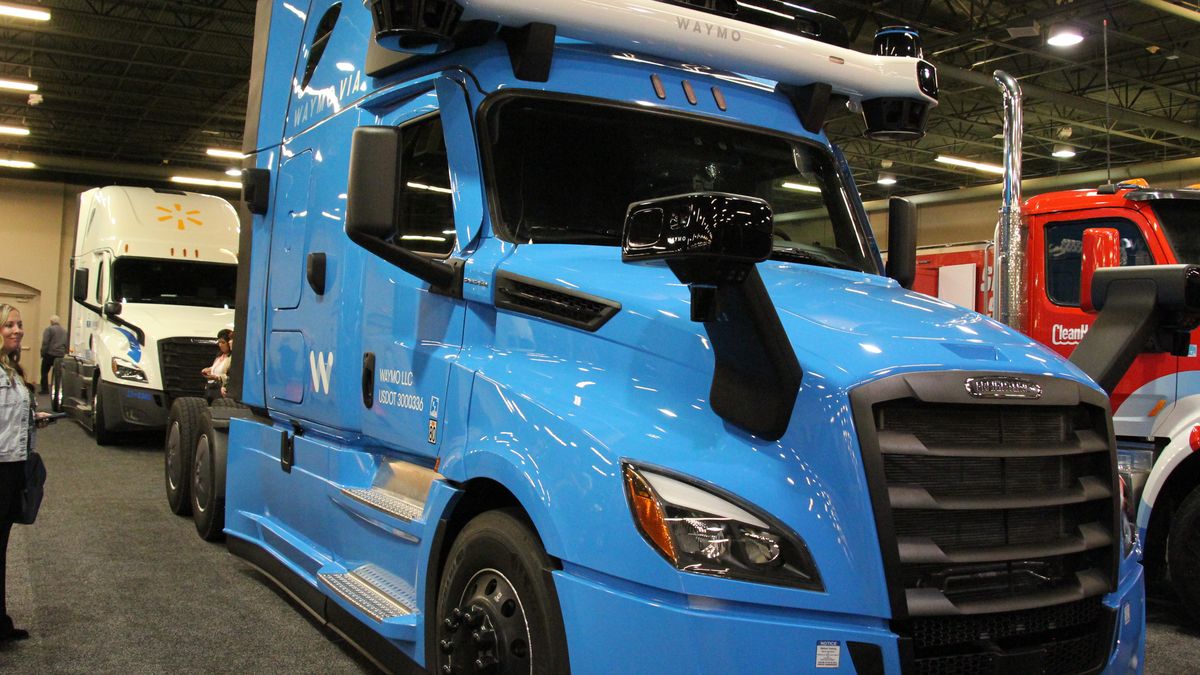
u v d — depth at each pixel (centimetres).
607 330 304
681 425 276
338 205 454
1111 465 298
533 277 329
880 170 2819
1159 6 1485
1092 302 374
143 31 1853
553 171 362
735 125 396
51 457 1134
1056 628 285
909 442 261
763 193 389
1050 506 282
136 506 824
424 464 391
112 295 1257
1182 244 595
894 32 436
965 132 2431
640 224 254
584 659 265
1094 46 1755
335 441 468
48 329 1994
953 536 269
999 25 1627
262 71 591
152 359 1191
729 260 240
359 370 425
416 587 354
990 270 794
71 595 551
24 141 2825
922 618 259
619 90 377
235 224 1380
